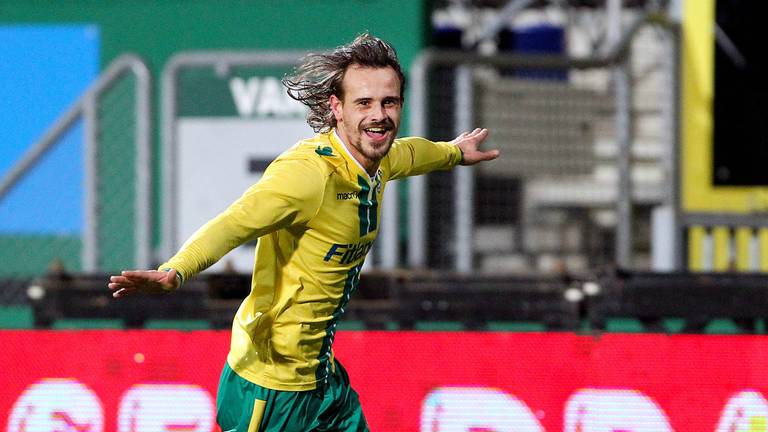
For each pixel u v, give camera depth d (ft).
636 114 110.11
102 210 110.73
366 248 47.67
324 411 49.75
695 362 70.90
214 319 79.56
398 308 80.18
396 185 101.50
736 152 112.06
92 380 73.05
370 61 44.34
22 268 112.57
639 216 111.55
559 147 108.78
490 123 106.42
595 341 71.20
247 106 109.70
